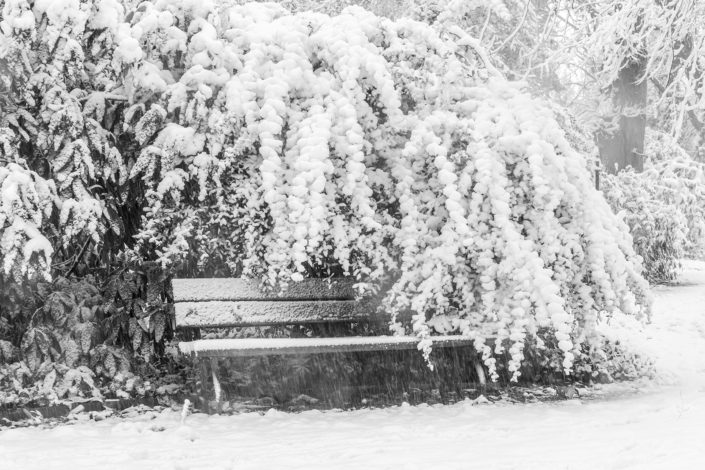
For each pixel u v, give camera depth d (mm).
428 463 4137
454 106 7062
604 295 6824
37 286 6660
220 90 6633
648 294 7016
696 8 12289
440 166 6617
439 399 6977
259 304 6680
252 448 4855
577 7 14508
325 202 6402
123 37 6414
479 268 6812
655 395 7148
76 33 6168
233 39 6828
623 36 12938
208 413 6242
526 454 4320
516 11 14656
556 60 13773
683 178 17422
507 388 7398
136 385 6641
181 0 6691
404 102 7148
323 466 4195
